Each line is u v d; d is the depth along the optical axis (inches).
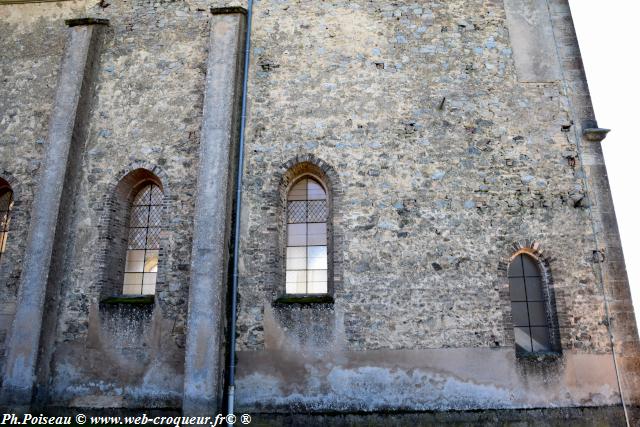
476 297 336.5
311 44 394.0
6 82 406.6
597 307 333.1
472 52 388.5
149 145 378.6
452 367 324.5
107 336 341.4
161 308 343.3
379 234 349.4
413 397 319.9
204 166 347.9
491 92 378.6
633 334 327.9
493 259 343.3
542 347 337.1
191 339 315.3
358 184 360.2
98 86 396.2
